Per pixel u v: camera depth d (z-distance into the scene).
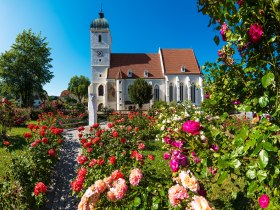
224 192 4.75
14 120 14.32
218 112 3.58
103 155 7.41
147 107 56.38
